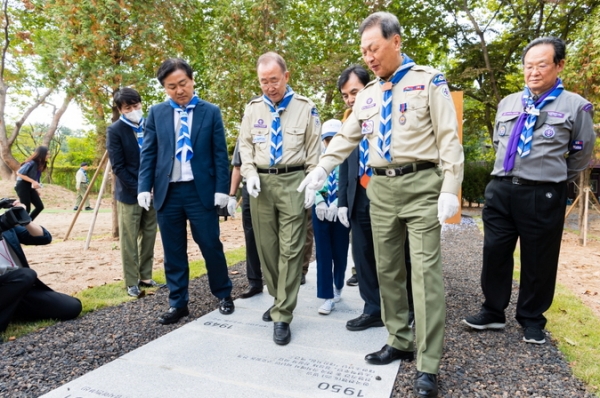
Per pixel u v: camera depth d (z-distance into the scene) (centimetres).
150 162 332
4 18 1597
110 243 738
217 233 341
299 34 1585
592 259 646
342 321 332
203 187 329
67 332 308
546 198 281
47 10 738
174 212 329
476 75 1385
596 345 286
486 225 309
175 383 229
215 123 339
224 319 334
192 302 383
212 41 1041
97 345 286
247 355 265
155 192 329
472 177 1778
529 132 285
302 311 358
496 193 300
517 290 430
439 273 224
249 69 1013
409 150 228
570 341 288
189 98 334
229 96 1018
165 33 810
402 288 253
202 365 251
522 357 266
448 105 220
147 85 766
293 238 301
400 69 232
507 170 292
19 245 338
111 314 350
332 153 252
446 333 308
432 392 213
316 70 1265
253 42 1056
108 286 436
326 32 1549
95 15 695
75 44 716
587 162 290
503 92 1575
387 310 256
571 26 1315
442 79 224
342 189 327
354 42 1487
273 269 327
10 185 1750
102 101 785
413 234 229
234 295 410
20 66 1766
